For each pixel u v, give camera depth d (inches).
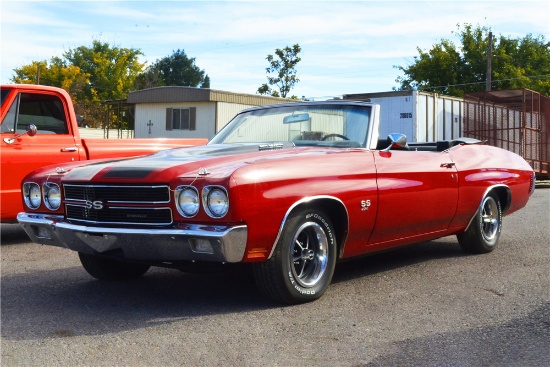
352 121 202.8
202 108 1144.2
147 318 160.2
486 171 239.0
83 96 2397.9
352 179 177.6
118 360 130.0
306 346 136.9
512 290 186.9
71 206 174.1
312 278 172.7
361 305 170.1
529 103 711.1
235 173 150.6
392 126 727.7
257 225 152.4
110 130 1453.0
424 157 209.2
